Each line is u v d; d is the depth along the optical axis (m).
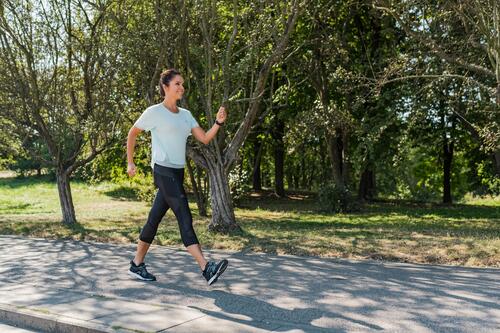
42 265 8.00
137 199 30.81
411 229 14.13
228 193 12.82
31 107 14.81
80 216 21.00
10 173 56.28
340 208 22.41
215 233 12.23
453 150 28.73
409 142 23.77
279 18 12.49
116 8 13.92
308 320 4.82
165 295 5.86
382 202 28.20
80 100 15.48
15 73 14.62
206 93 13.45
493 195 33.12
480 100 15.84
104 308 5.25
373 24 21.95
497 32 10.37
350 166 27.27
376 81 15.02
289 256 8.63
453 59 12.82
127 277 6.91
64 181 16.06
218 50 13.91
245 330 4.50
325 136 22.30
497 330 4.50
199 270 7.37
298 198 30.34
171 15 12.95
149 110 5.88
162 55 12.84
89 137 15.30
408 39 19.19
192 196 29.98
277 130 28.31
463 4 11.36
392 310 5.16
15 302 5.55
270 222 18.09
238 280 6.65
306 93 24.06
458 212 22.59
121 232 12.27
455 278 6.69
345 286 6.25
